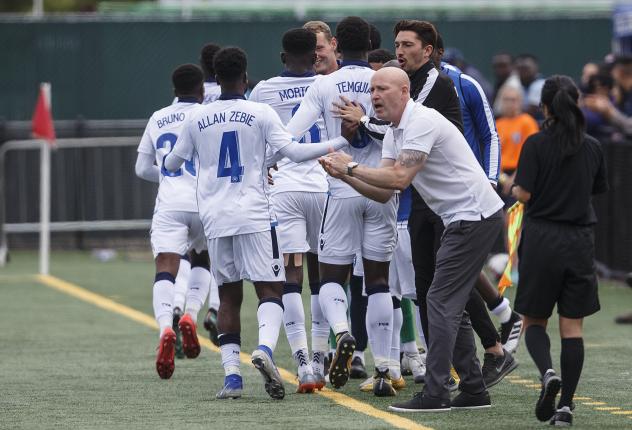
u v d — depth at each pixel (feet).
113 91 202.80
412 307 91.76
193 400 81.66
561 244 72.08
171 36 203.82
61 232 186.50
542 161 72.43
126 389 86.53
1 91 199.62
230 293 82.58
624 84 158.71
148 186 186.29
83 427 72.69
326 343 86.89
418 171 73.51
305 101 83.30
